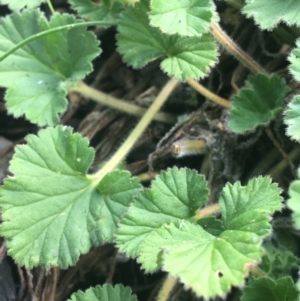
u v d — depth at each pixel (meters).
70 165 0.13
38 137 0.13
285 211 0.13
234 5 0.14
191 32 0.11
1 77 0.14
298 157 0.13
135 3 0.13
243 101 0.13
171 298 0.13
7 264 0.14
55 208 0.12
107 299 0.11
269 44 0.15
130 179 0.12
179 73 0.12
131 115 0.16
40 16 0.14
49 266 0.12
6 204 0.12
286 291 0.10
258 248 0.09
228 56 0.15
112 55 0.16
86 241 0.12
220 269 0.09
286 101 0.13
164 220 0.11
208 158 0.14
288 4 0.12
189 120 0.14
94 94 0.15
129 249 0.11
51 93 0.14
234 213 0.10
